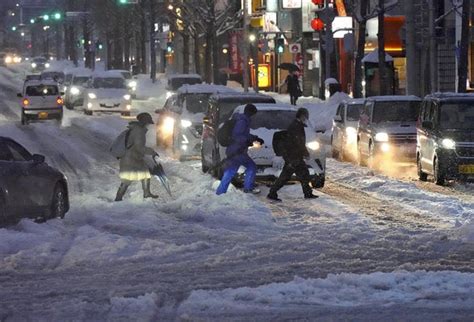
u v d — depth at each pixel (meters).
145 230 31.38
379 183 44.28
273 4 138.00
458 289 20.83
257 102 49.31
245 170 40.41
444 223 32.28
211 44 152.62
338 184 45.47
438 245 27.75
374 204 37.72
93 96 105.00
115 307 19.58
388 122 53.59
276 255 26.36
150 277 23.41
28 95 93.12
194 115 59.69
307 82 133.25
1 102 130.50
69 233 30.56
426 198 39.09
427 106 47.81
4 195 30.61
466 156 44.41
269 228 31.77
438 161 44.88
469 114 45.84
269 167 42.56
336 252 26.77
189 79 118.62
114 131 83.69
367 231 30.61
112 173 51.56
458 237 29.06
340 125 61.12
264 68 146.50
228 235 30.20
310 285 21.25
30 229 30.69
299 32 135.88
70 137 77.62
